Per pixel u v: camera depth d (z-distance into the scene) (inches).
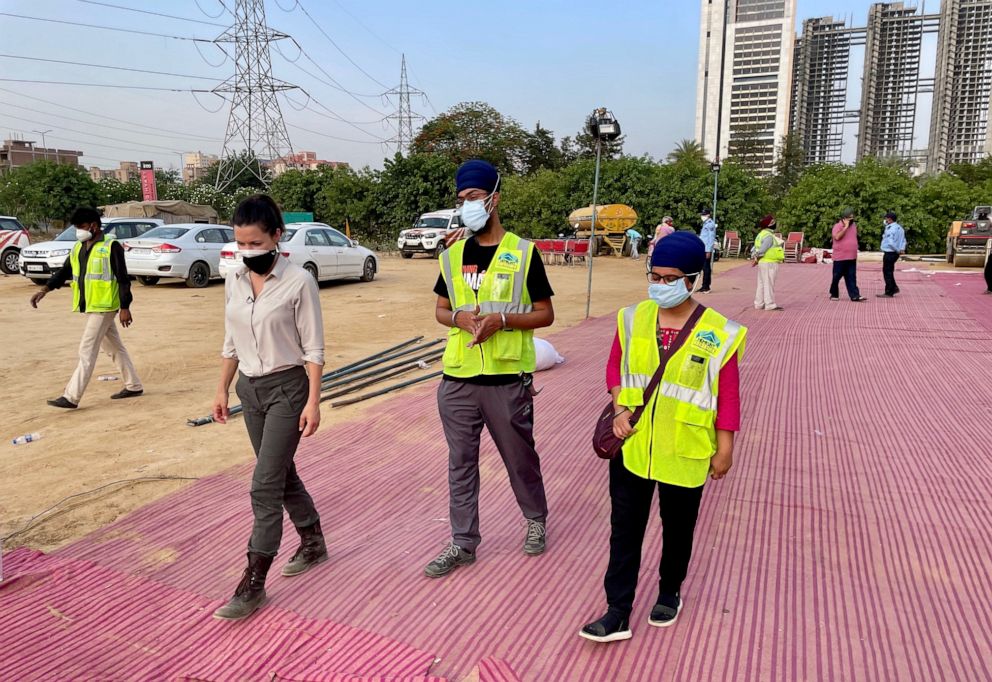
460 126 2133.4
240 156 2198.6
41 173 1461.6
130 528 150.3
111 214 1112.2
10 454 200.8
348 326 436.1
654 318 104.2
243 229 112.0
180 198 1814.7
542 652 108.0
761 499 163.8
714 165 959.6
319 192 1633.9
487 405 126.7
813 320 426.0
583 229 1181.1
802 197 1283.2
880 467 182.9
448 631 113.7
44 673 102.7
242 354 118.0
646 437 102.8
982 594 123.1
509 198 1440.7
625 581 108.6
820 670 103.0
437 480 177.9
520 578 130.3
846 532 147.0
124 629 114.0
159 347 364.5
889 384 266.5
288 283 115.9
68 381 292.5
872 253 1124.5
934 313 446.0
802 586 126.3
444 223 1087.0
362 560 137.3
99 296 241.3
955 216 1267.2
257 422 121.6
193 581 129.2
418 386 275.3
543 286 126.1
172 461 194.2
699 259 97.6
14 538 148.6
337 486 173.9
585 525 152.6
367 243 1412.4
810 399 248.2
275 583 128.9
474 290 125.3
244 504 162.2
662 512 107.3
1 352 349.7
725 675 102.0
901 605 120.0
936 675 101.7
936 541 142.6
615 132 427.8
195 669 104.1
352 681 99.5
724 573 131.2
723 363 99.7
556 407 240.2
